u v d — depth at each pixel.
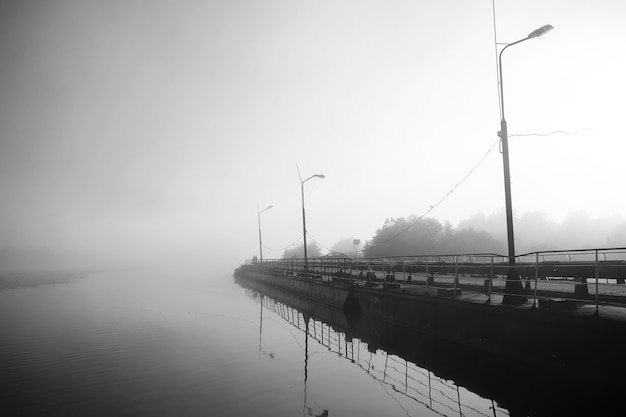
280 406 10.32
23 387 12.47
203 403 10.71
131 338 20.22
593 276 18.23
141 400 11.09
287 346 17.92
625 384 9.33
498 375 12.68
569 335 10.77
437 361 14.86
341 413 9.77
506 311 12.70
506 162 14.54
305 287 35.84
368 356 15.84
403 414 9.64
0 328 23.80
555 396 10.44
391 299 19.84
